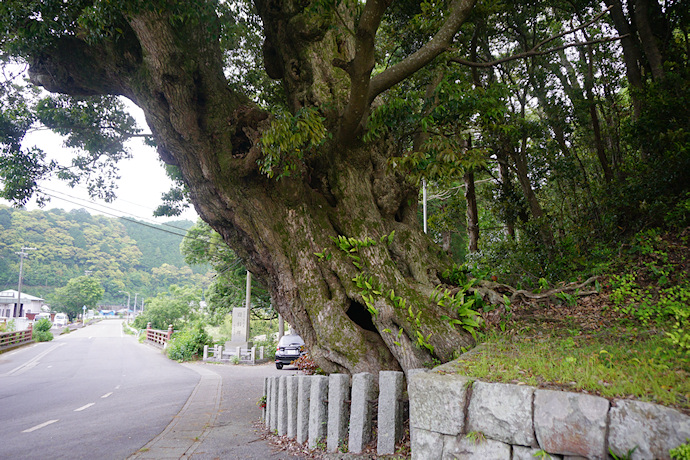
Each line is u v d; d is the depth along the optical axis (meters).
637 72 11.17
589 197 13.03
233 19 11.06
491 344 5.42
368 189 7.91
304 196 7.89
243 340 25.19
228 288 35.16
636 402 2.88
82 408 10.71
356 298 6.86
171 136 7.89
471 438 3.57
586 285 7.30
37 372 18.98
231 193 7.69
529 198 13.62
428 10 8.97
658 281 6.62
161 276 130.38
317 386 6.01
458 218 20.69
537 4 13.47
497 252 14.33
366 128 7.55
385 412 5.10
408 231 7.83
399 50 11.87
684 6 10.77
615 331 5.26
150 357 26.25
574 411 3.08
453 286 7.67
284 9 8.34
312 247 7.49
